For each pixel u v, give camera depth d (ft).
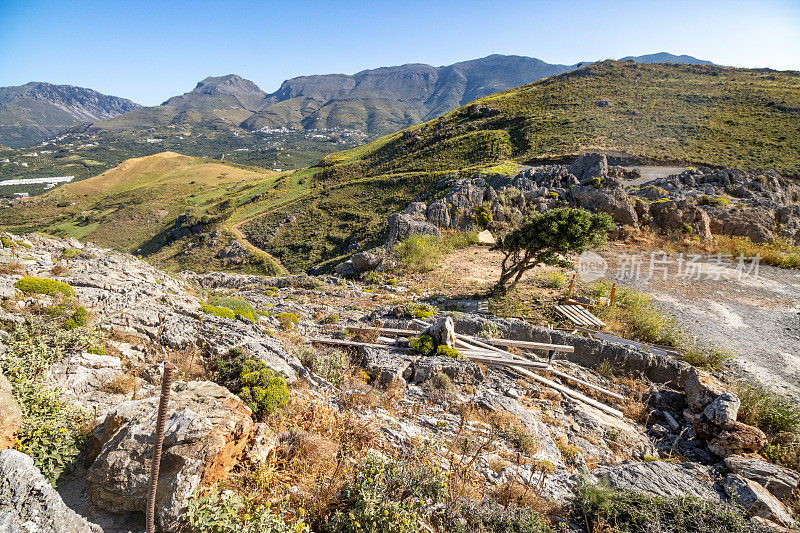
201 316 33.06
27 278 29.07
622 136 241.76
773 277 68.80
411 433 24.00
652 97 303.89
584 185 112.16
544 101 351.67
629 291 56.80
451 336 37.65
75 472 16.05
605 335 43.70
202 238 330.75
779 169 174.29
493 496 19.67
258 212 350.84
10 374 18.51
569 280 64.69
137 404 17.80
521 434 25.46
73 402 19.49
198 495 14.29
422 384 31.76
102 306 30.73
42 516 11.03
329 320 46.80
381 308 53.21
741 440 27.14
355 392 27.73
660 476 22.76
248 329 32.50
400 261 79.10
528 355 39.27
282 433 20.16
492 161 266.98
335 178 389.39
